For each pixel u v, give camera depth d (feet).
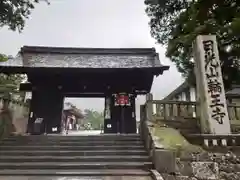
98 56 52.26
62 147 28.17
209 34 30.35
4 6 33.19
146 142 27.63
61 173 20.81
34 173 20.90
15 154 26.61
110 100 48.06
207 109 26.17
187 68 42.22
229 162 22.49
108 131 46.26
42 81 47.62
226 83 37.81
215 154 22.82
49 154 26.48
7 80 61.00
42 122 44.93
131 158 24.66
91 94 49.88
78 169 22.68
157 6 44.37
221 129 25.35
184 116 31.12
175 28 39.47
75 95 49.80
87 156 25.73
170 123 30.35
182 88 73.61
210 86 26.71
